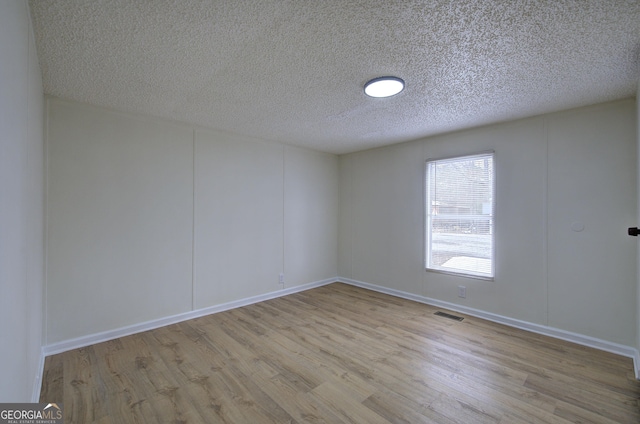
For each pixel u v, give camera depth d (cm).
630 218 258
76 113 271
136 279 305
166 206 326
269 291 421
